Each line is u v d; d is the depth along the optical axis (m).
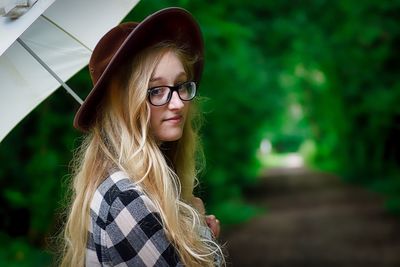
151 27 1.51
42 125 5.97
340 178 23.28
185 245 1.41
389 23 11.95
